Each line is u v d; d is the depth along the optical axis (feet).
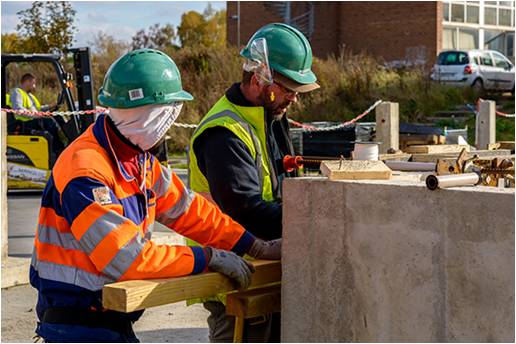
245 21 106.52
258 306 10.44
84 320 9.34
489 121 34.42
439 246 8.64
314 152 38.32
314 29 100.53
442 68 78.79
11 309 19.40
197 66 75.92
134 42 90.94
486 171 12.95
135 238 9.07
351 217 9.54
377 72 75.25
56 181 9.21
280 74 11.16
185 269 9.40
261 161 11.18
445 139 34.27
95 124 9.55
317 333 10.01
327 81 73.36
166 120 9.54
